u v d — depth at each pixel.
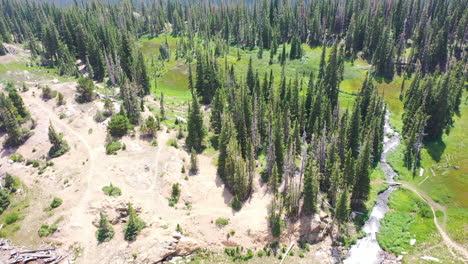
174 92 135.50
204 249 60.91
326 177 74.44
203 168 77.56
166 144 84.25
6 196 65.88
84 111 95.44
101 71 133.88
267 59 161.75
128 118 91.38
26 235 58.69
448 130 100.19
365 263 61.31
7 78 120.69
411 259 61.38
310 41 179.25
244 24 188.00
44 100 100.56
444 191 77.00
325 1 188.00
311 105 101.44
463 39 144.12
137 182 70.19
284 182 74.31
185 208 66.19
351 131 83.75
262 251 61.44
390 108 119.75
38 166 75.69
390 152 94.44
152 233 59.62
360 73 142.50
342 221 65.25
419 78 116.94
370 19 162.50
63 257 55.44
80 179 70.50
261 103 92.38
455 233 65.62
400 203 75.69
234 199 67.06
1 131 85.81
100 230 59.16
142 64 121.56
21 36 186.38
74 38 155.88
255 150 87.12
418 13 168.00
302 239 64.06
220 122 92.00
